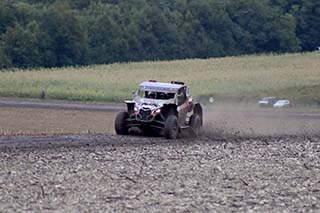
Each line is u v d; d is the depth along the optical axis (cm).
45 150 6988
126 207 4653
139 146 7556
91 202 4769
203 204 4803
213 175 5925
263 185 5556
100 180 5525
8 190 5059
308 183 5709
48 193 5006
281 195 5200
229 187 5428
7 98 17975
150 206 4703
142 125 8444
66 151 6950
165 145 7731
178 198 4966
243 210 4684
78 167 6056
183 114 8706
